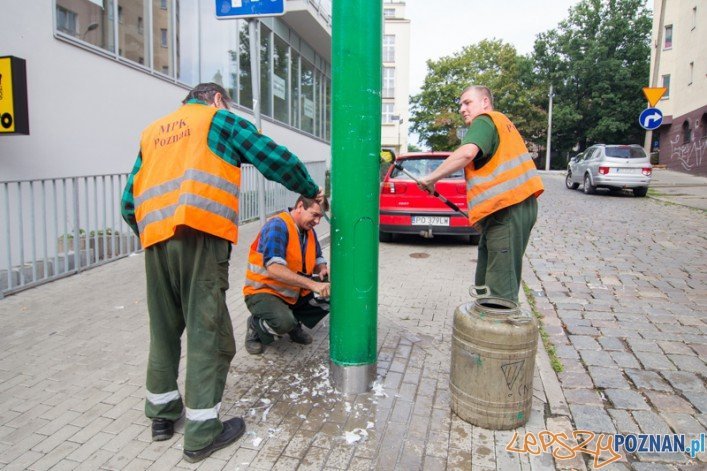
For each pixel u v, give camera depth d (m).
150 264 2.56
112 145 7.34
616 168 15.02
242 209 9.70
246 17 3.64
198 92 2.71
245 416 2.90
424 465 2.48
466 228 7.71
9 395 3.11
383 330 4.27
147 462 2.49
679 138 25.05
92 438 2.68
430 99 46.31
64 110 6.41
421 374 3.46
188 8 9.45
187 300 2.51
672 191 16.38
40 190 5.77
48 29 6.12
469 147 2.99
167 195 2.43
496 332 2.68
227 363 2.67
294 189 2.75
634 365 3.57
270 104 13.64
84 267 5.94
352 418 2.89
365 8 2.82
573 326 4.33
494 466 2.48
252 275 3.69
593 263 6.65
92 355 3.69
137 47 7.94
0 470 2.41
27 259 5.66
